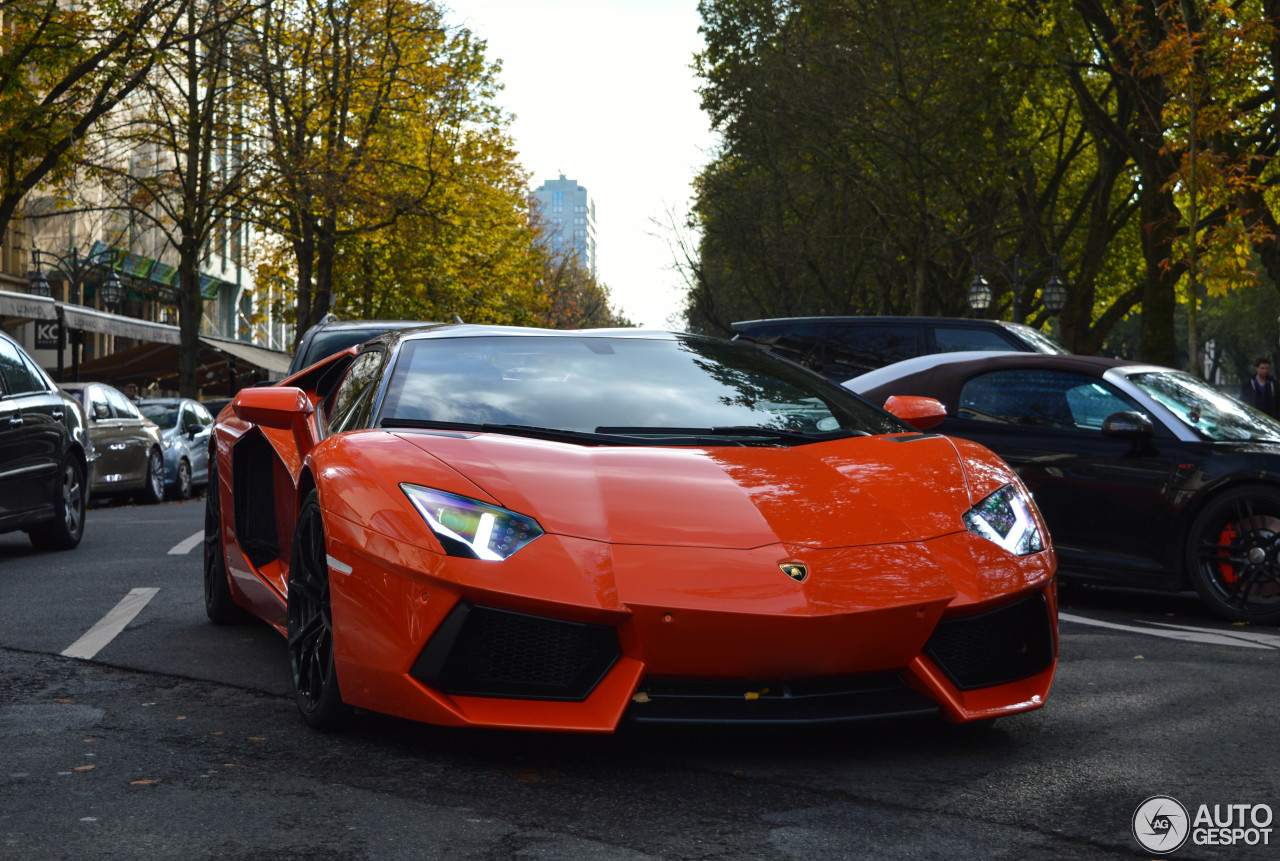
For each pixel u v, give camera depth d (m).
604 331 4.98
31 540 9.45
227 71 25.92
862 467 3.86
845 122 29.27
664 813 2.99
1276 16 17.02
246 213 26.86
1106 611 6.90
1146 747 3.66
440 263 36.34
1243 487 6.50
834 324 11.75
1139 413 6.82
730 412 4.32
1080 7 22.05
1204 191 17.05
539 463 3.66
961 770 3.38
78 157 22.31
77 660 5.01
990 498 3.82
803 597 3.23
